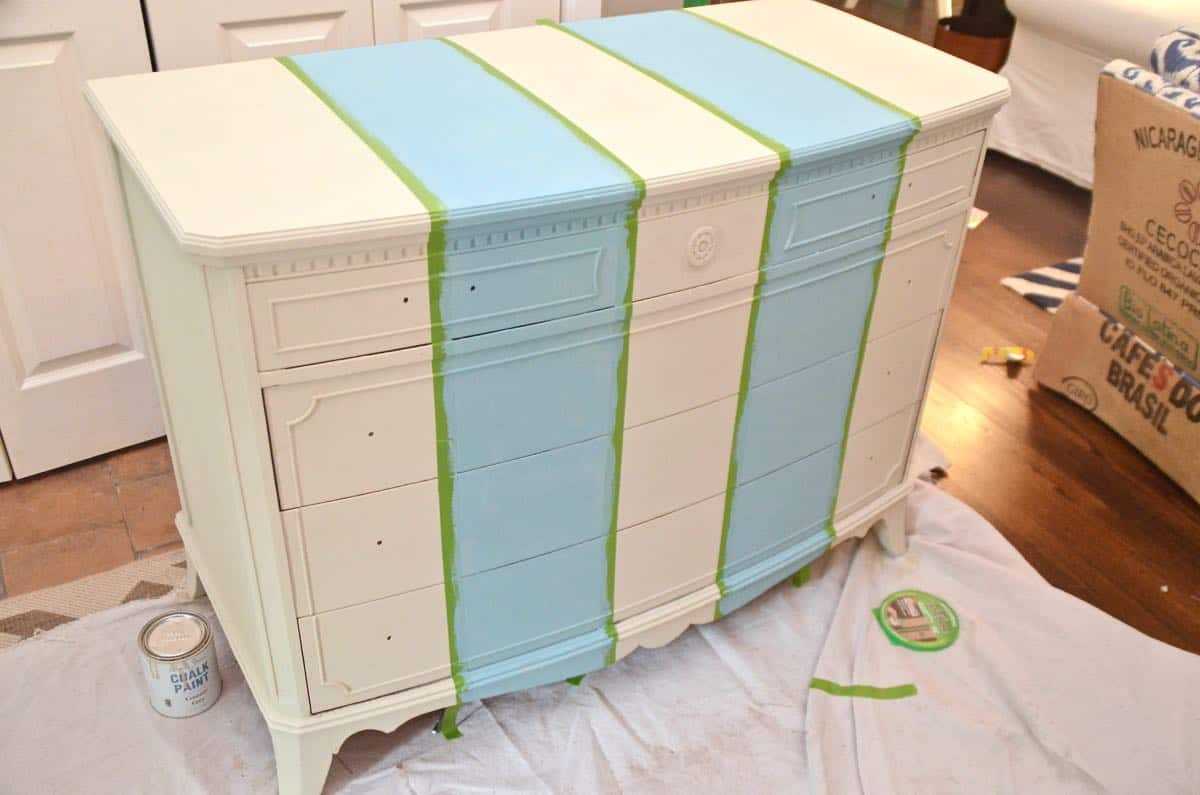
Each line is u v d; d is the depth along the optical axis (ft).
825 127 4.50
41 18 5.46
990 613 6.08
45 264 6.04
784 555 5.77
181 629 5.22
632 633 5.23
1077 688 5.60
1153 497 7.08
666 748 5.23
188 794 4.86
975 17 12.48
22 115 5.61
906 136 4.66
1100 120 6.93
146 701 5.27
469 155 4.02
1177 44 6.73
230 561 4.66
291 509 4.00
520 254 3.88
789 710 5.46
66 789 4.83
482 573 4.63
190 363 4.17
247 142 3.99
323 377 3.76
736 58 5.22
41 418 6.43
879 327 5.38
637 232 4.09
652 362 4.51
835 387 5.38
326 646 4.42
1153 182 6.64
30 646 5.49
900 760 5.21
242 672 5.29
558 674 5.12
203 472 4.62
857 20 5.93
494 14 7.02
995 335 8.53
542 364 4.21
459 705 4.96
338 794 4.91
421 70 4.80
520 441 4.36
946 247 5.44
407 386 3.96
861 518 6.06
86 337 6.38
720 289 4.50
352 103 4.40
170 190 3.59
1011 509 6.93
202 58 6.11
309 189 3.67
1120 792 5.11
